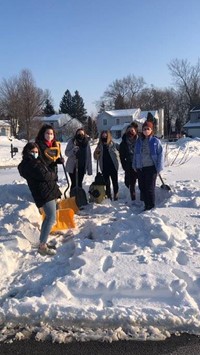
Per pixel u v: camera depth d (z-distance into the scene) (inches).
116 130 1742.1
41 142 150.5
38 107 1403.8
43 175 130.7
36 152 133.1
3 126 1531.7
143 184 182.1
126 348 82.9
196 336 86.1
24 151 133.5
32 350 82.7
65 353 81.7
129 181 210.2
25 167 131.4
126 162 208.4
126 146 208.2
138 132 208.5
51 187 132.7
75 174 210.1
